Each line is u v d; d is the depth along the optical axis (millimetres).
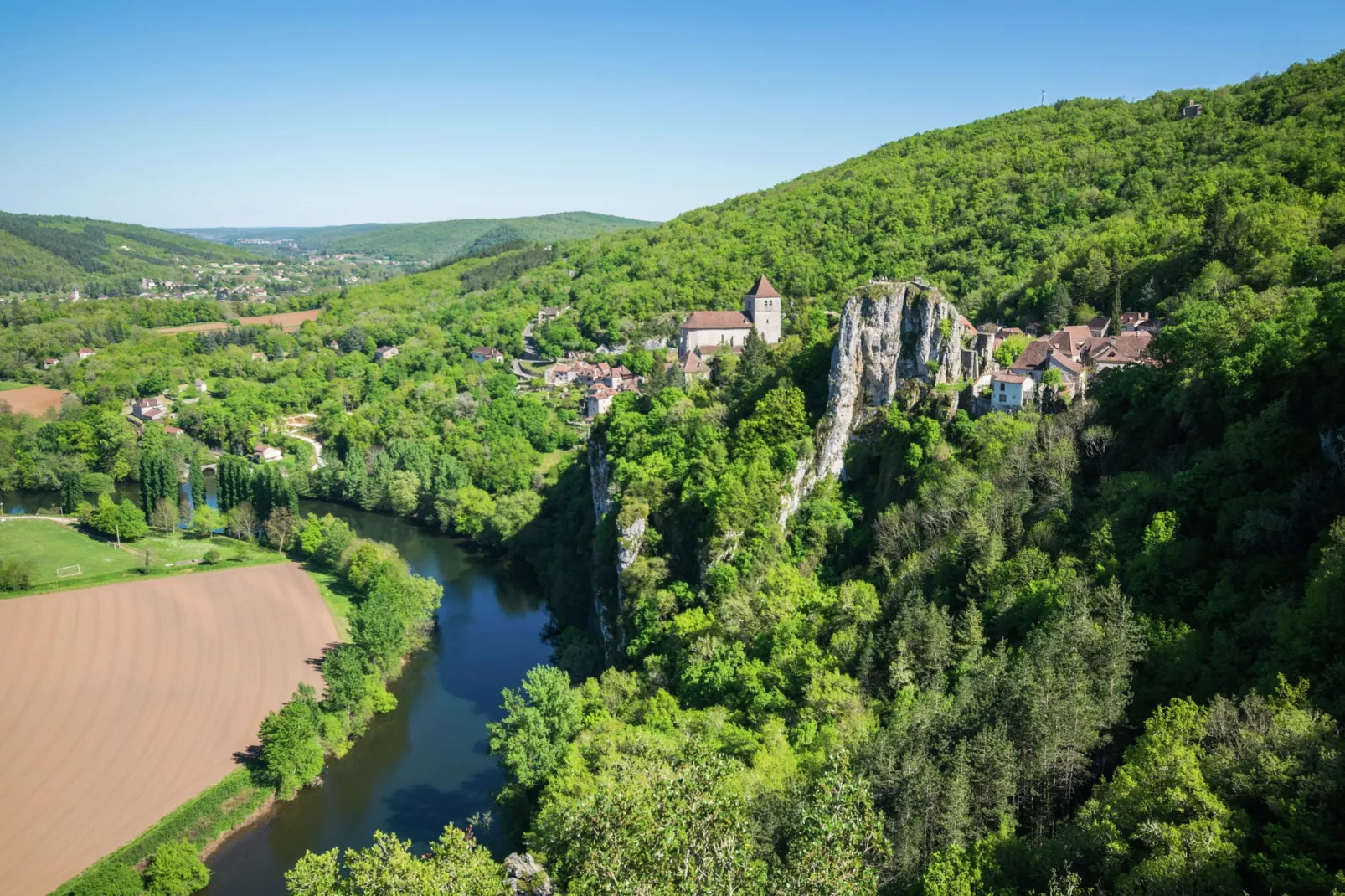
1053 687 67875
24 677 134625
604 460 168875
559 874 69625
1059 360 121375
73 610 157375
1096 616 79250
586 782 83250
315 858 61812
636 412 171500
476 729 127938
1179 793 53969
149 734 121500
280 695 132500
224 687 134000
